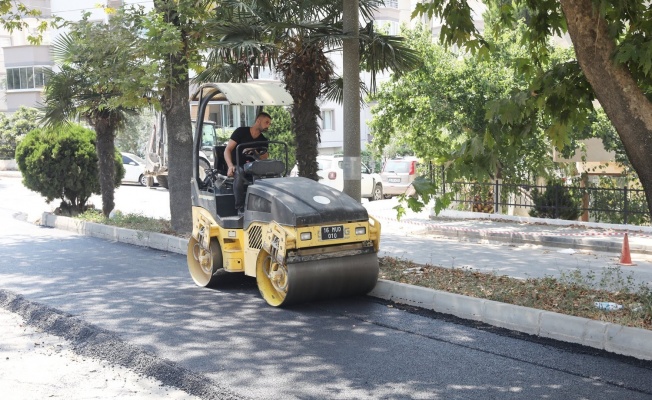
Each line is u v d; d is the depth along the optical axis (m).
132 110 17.81
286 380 6.40
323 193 9.20
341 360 6.95
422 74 19.05
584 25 7.30
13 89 45.78
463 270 10.62
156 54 13.95
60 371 6.96
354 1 11.02
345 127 11.01
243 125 10.85
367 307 9.05
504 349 7.25
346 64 11.03
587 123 8.40
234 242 9.93
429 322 8.30
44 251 13.80
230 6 13.07
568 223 17.56
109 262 12.51
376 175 29.62
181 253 13.52
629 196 18.27
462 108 18.86
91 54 14.51
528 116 7.96
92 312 8.90
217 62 14.05
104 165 17.86
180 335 7.84
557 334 7.58
